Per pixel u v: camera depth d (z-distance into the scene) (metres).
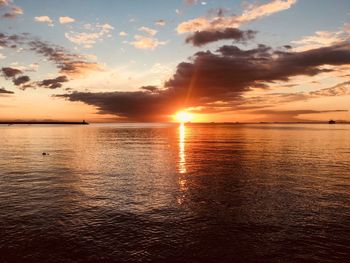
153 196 23.20
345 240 15.27
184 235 15.87
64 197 22.86
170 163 40.06
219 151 55.19
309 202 21.56
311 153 51.31
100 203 21.34
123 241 15.13
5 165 38.53
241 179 29.30
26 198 22.61
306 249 14.32
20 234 15.96
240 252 14.04
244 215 18.88
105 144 73.69
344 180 28.69
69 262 13.16
